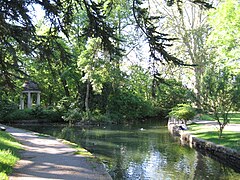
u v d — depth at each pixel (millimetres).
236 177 10578
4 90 5922
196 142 16797
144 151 15391
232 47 18609
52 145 13906
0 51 5270
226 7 18141
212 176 10688
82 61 29516
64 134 22609
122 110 36250
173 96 38844
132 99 36875
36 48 5477
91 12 5383
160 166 12195
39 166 9305
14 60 5418
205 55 29984
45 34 5711
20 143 13984
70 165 9664
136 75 34625
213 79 16422
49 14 5383
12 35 5105
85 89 35219
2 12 4875
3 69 5445
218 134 17734
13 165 9109
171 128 24781
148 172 11289
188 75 34531
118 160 13242
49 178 7938
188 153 14883
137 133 23250
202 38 30906
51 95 39375
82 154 11695
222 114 16359
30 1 5062
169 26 30281
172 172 11250
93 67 30016
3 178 7238
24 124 30812
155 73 5441
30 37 5188
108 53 5809
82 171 8961
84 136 21359
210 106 16781
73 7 6156
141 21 5336
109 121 32938
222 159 13422
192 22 31656
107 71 30828
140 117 38062
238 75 16344
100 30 5418
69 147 13414
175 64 5285
